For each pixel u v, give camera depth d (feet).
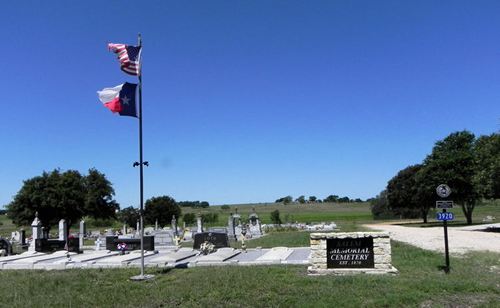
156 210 266.98
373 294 42.75
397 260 61.36
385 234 52.24
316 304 40.88
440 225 191.11
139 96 56.44
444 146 205.26
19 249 133.28
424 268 54.75
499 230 136.56
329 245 53.21
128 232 204.95
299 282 47.93
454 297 42.09
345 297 42.11
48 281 54.80
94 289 50.42
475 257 64.90
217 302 43.32
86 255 82.53
